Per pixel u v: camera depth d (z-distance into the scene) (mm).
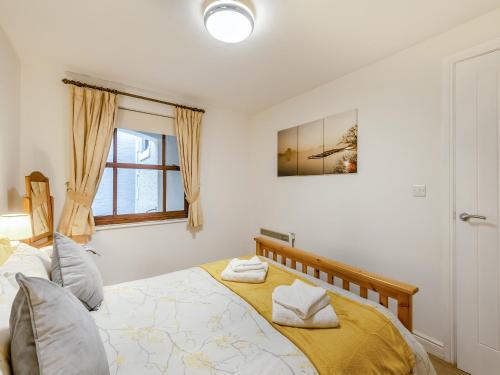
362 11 1505
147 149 3436
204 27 1667
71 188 2240
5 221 1497
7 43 1787
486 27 1549
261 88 2688
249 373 866
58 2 1438
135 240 2701
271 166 3270
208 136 3242
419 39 1807
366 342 1036
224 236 3408
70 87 2232
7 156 1810
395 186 1996
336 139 2434
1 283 914
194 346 1014
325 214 2559
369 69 2170
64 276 1202
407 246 1927
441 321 1747
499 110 1520
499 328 1513
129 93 2596
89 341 723
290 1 1413
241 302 1395
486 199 1568
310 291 1319
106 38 1804
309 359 933
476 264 1603
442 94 1739
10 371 636
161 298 1434
